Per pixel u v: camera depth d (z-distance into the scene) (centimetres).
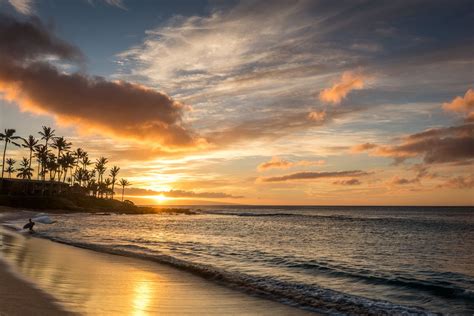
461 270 2109
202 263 2086
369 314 1130
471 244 3725
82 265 1677
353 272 1948
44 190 12388
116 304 1015
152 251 2448
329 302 1247
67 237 3272
